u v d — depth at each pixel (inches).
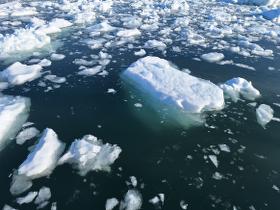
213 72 300.8
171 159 180.7
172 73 268.5
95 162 175.2
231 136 201.6
